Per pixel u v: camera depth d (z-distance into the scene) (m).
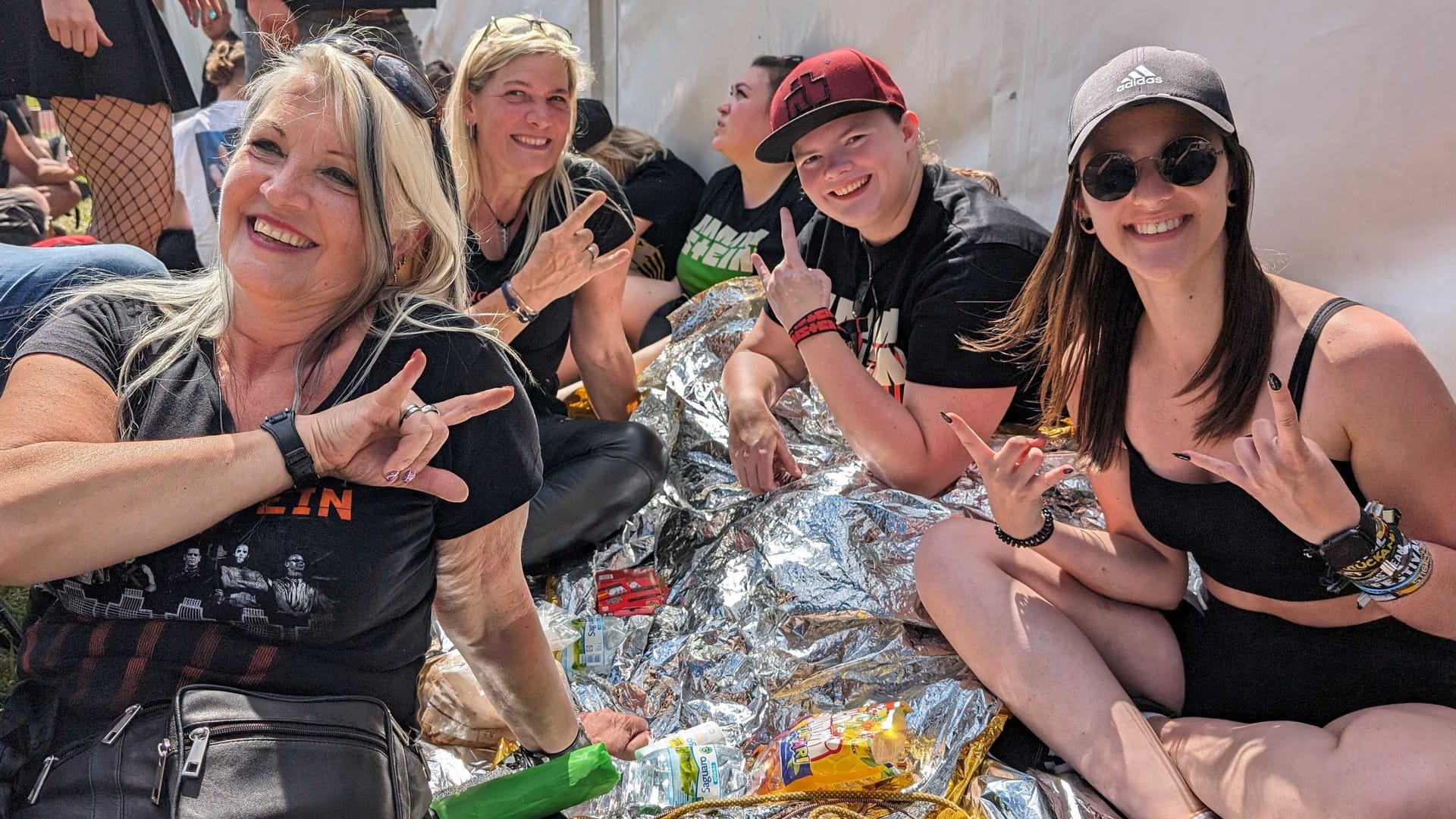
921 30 3.84
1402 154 2.71
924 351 2.72
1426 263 2.73
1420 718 1.75
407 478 1.50
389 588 1.56
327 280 1.61
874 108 2.75
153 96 3.90
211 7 5.46
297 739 1.45
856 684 2.37
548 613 2.64
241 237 1.58
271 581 1.49
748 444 3.02
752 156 4.23
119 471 1.40
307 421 1.47
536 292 2.88
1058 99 3.46
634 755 2.23
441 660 2.38
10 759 1.47
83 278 2.19
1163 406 2.03
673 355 3.63
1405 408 1.76
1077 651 2.13
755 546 2.73
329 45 1.61
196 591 1.49
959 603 2.24
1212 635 2.14
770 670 2.47
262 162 1.57
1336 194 2.85
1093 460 2.18
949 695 2.24
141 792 1.39
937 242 2.81
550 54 3.04
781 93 2.85
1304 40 2.83
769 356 3.32
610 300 3.42
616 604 2.83
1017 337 2.41
